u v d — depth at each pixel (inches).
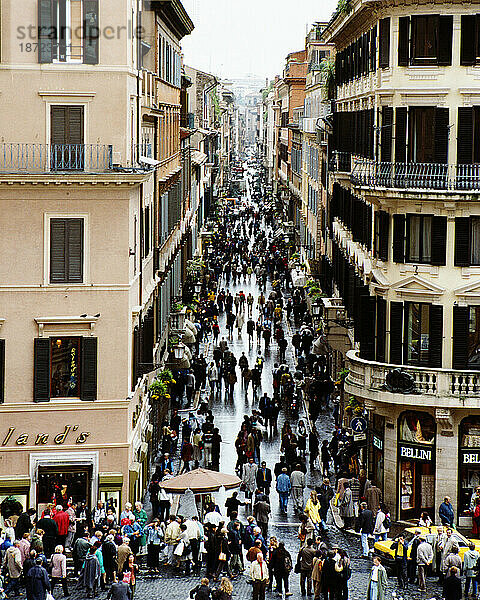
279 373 3651.6
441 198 2416.3
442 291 2456.9
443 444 2468.0
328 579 1914.4
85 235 2297.0
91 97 2297.0
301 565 2022.6
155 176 3031.5
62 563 1946.4
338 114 3545.8
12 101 2279.8
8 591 1945.1
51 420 2313.0
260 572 1913.1
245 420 2950.3
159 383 2874.0
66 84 2289.6
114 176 2257.6
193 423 3257.9
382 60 2546.8
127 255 2311.8
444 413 2433.6
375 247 2664.9
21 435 2303.2
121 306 2322.8
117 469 2342.5
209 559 2094.0
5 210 2266.2
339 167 3464.6
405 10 2468.0
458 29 2433.6
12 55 2272.4
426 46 2468.0
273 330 4975.4
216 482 2249.0
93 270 2308.1
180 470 2827.3
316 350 3779.5
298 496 2586.1
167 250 3627.0
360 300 2623.0
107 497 2329.0
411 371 2460.6
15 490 2297.0
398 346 2524.6
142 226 2581.2
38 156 2288.4
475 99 2437.3
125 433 2343.8
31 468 2304.4
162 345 3380.9
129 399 2338.8
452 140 2453.2
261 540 2106.3
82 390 2316.7
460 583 1887.3
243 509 2620.6
